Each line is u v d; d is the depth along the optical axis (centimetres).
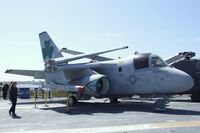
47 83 2164
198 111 1689
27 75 2445
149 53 1944
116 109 1872
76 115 1580
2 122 1359
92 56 2291
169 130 1087
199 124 1222
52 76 2177
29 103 2473
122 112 1694
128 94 2045
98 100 2806
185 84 1739
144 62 1923
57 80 2130
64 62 2159
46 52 2702
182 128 1127
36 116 1560
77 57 2194
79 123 1286
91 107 2022
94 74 2078
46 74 2234
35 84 2264
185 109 1803
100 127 1170
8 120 1425
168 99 1866
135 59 1984
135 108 1922
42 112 1742
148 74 1884
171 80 1769
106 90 2073
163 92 1825
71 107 2038
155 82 1842
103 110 1816
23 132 1098
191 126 1172
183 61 2595
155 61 1888
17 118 1493
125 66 2034
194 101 2586
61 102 2588
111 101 2398
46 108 1978
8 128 1191
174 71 1797
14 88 1647
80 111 1775
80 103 2364
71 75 2228
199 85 2498
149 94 1916
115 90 2102
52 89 2106
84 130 1111
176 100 2773
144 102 2452
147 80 1888
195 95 2562
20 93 3497
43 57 2736
